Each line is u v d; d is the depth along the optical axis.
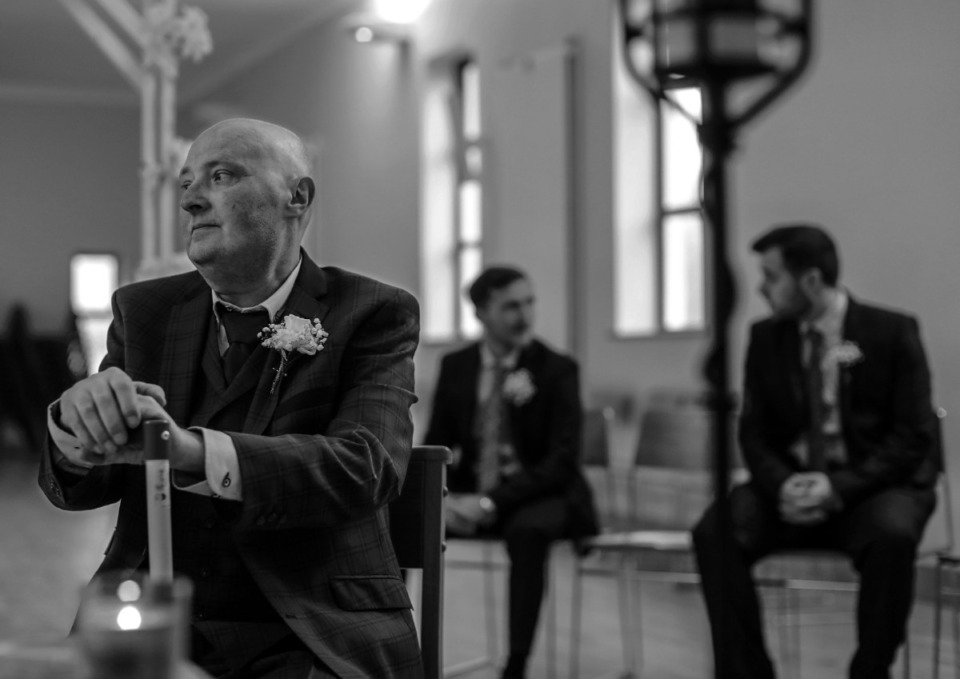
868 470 3.36
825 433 3.54
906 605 3.17
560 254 7.88
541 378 4.01
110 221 15.97
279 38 12.86
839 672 3.88
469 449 4.09
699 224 7.18
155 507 1.30
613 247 7.49
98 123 15.95
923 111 5.35
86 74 15.12
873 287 5.57
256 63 13.52
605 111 7.57
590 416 4.39
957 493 5.07
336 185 11.56
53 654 0.79
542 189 8.05
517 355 4.07
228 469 1.45
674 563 5.77
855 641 4.34
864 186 5.61
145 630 0.69
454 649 4.34
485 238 8.66
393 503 1.81
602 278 7.59
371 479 1.57
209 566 1.63
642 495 7.06
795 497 3.32
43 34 13.40
